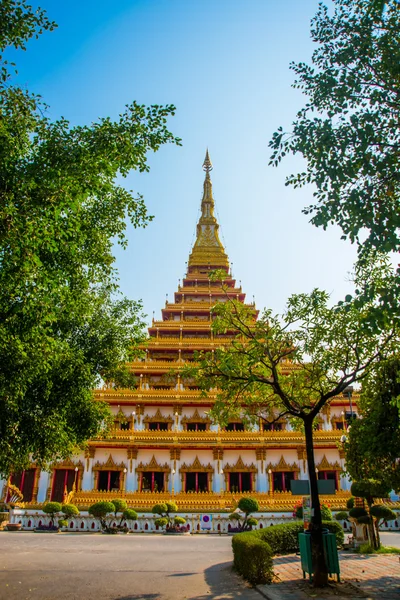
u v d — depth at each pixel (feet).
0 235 36.32
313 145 40.86
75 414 66.59
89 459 148.97
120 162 45.78
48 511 124.26
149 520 126.82
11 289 40.73
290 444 150.92
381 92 40.73
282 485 150.41
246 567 51.19
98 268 65.31
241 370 59.41
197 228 249.96
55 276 45.60
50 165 41.81
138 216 61.26
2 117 40.50
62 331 64.80
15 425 52.13
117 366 72.69
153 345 175.63
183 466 150.30
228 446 151.12
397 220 34.73
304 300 57.26
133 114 45.93
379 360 53.11
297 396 63.62
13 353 43.96
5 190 38.63
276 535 74.18
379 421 51.08
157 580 52.19
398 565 59.41
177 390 161.89
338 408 163.12
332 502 139.03
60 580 51.57
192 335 187.83
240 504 127.65
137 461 150.61
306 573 53.88
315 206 41.98
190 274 225.15
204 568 61.21
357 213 37.45
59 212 40.57
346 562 63.31
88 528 125.59
